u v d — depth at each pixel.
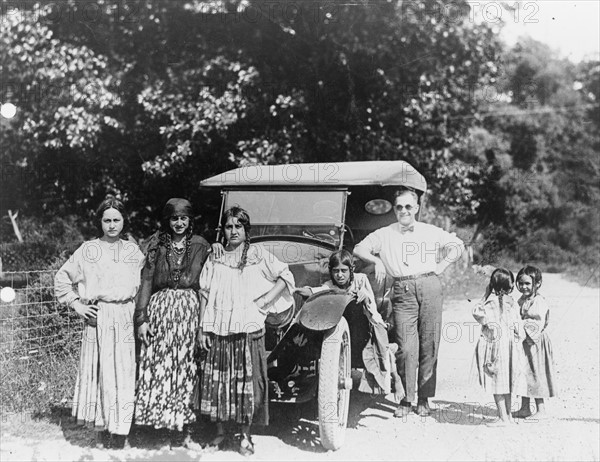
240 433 5.10
